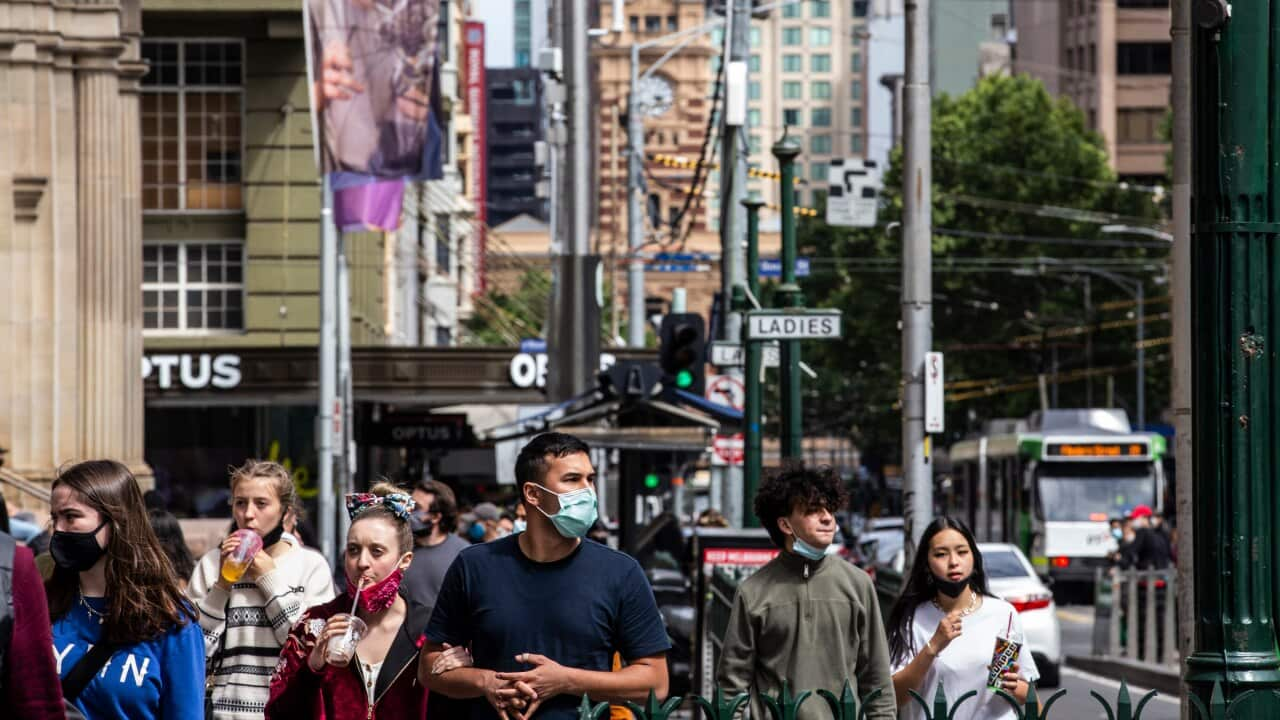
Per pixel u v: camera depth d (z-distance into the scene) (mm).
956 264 160375
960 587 20109
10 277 66688
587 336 60031
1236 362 17047
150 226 99812
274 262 99312
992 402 173125
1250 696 16719
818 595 19266
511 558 16266
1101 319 166875
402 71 63594
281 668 18156
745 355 53094
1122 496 98250
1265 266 17172
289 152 99375
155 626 16078
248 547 20078
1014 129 161375
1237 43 17172
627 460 56781
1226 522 16984
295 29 98062
